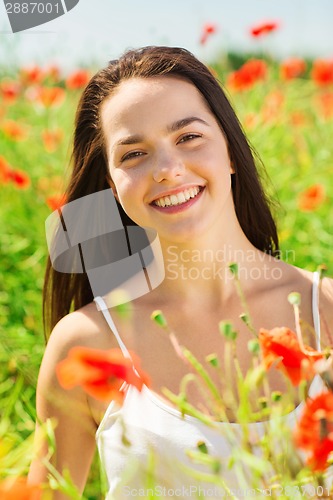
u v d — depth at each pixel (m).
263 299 2.21
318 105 5.86
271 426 1.39
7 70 5.26
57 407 2.20
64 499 2.14
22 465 1.66
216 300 2.21
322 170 5.21
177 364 2.15
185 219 2.10
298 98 6.03
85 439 2.22
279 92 5.38
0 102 5.41
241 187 2.45
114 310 2.25
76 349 1.37
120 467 2.03
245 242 2.30
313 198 4.34
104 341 2.23
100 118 2.28
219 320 2.19
